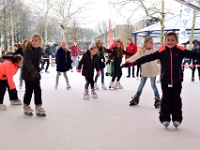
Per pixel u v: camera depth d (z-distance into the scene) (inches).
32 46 198.2
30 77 197.5
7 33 1391.5
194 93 306.5
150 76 226.4
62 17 988.6
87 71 273.7
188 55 165.2
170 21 736.3
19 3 1306.6
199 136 150.6
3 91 225.8
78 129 165.0
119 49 341.4
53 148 132.4
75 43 654.5
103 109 223.5
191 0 245.9
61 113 209.2
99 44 335.6
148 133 156.3
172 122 180.1
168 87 165.9
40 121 185.0
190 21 756.6
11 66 215.0
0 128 168.4
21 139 146.7
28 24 1378.0
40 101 201.9
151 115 201.6
